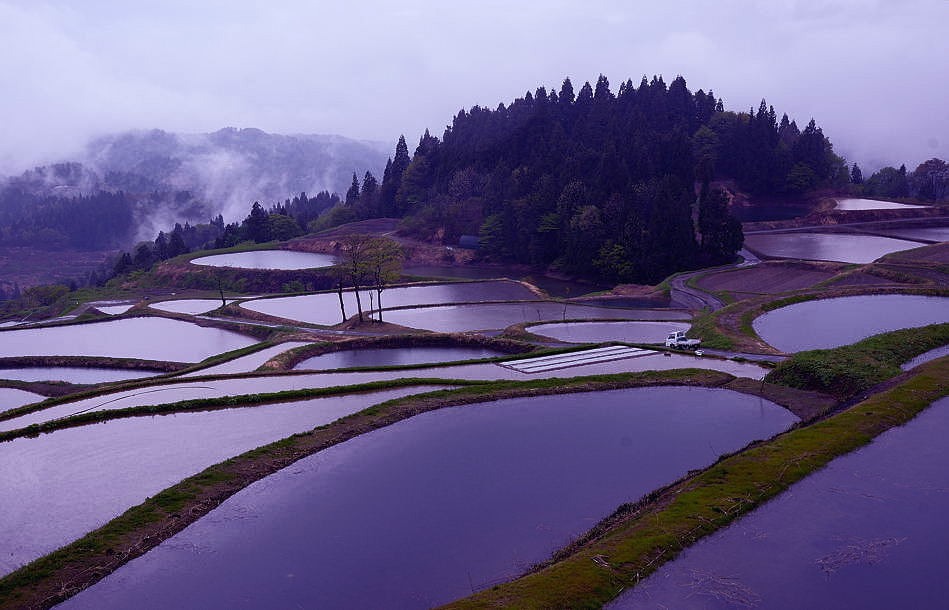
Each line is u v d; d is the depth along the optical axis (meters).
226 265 167.88
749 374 54.19
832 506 28.38
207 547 27.59
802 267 121.00
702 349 66.19
